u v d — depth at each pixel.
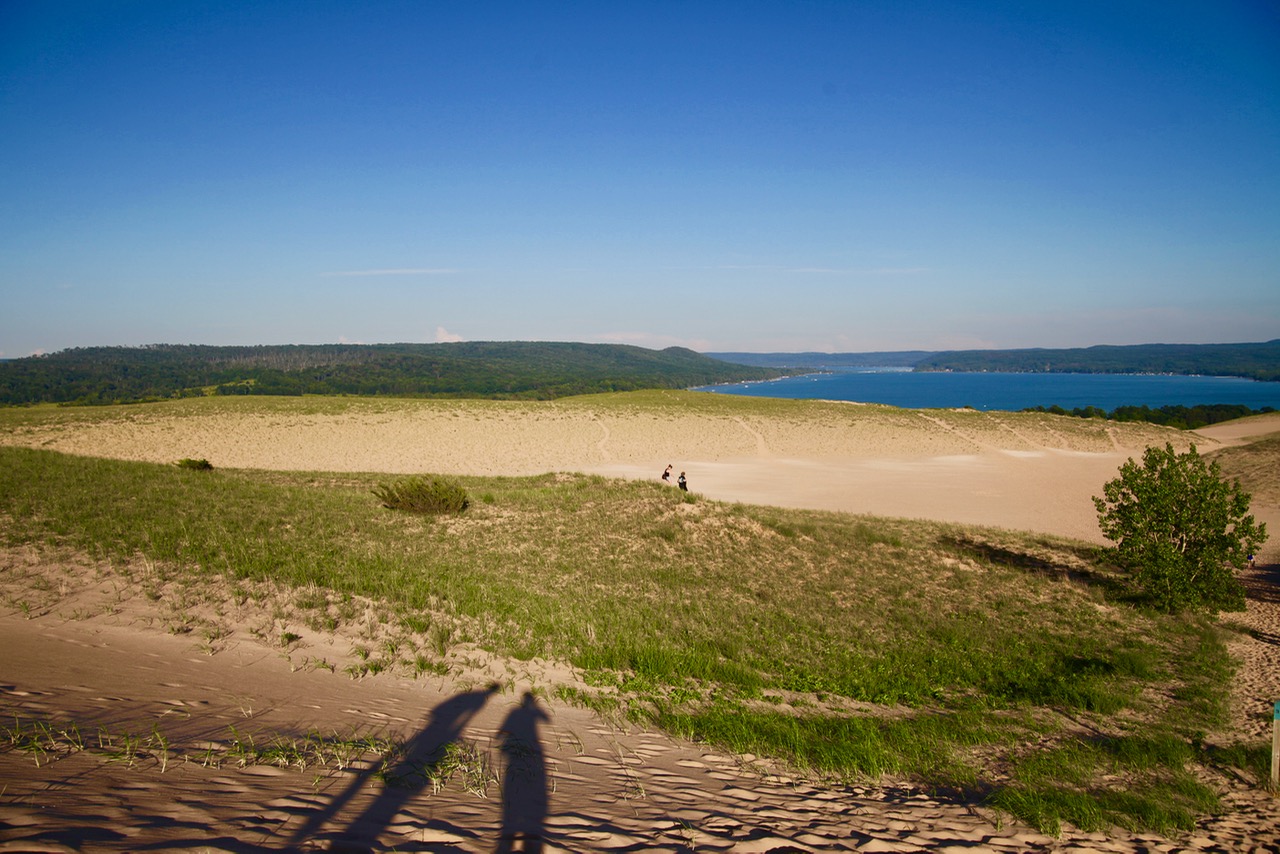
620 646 11.19
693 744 7.45
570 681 9.50
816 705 9.90
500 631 11.09
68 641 8.27
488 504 21.70
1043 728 9.42
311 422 56.25
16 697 5.75
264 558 12.85
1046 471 49.75
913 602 16.62
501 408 67.44
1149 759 8.12
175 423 51.97
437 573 13.83
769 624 13.92
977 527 27.27
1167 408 106.62
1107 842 5.54
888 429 66.50
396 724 6.61
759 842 4.50
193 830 3.46
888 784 6.64
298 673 8.25
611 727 7.72
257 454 46.81
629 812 4.89
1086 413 93.12
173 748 4.89
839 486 41.84
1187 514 18.75
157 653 8.27
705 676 10.51
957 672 12.23
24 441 43.28
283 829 3.69
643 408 71.56
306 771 4.82
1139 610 18.06
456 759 5.58
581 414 66.69
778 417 69.62
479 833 4.07
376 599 11.76
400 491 19.94
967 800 6.32
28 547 12.36
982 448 60.88
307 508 18.53
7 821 3.18
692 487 40.34
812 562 19.09
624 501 22.38
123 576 11.31
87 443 44.78
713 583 16.41
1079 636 15.27
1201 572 18.66
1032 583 19.23
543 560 16.48
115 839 3.18
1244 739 9.66
